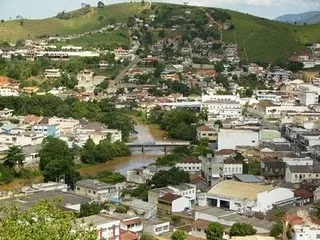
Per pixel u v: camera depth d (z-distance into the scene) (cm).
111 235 18338
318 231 17950
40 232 8581
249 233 19488
